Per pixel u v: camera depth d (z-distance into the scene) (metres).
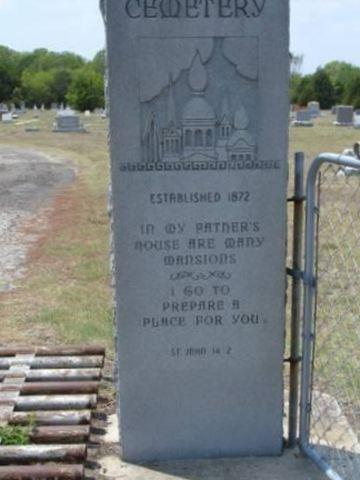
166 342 3.34
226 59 3.13
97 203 11.29
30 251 7.74
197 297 3.32
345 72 72.38
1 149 22.58
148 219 3.23
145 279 3.28
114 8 3.06
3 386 3.94
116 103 3.13
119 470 3.37
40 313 5.37
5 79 73.56
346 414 3.80
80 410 3.76
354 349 4.50
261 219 3.27
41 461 3.37
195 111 3.16
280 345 3.38
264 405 3.43
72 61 99.50
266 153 3.21
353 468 3.31
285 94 3.17
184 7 3.08
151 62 3.11
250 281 3.32
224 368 3.38
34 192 12.89
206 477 3.32
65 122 30.50
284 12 3.11
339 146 19.34
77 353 4.34
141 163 3.18
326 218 6.93
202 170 3.21
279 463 3.42
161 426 3.42
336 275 5.85
